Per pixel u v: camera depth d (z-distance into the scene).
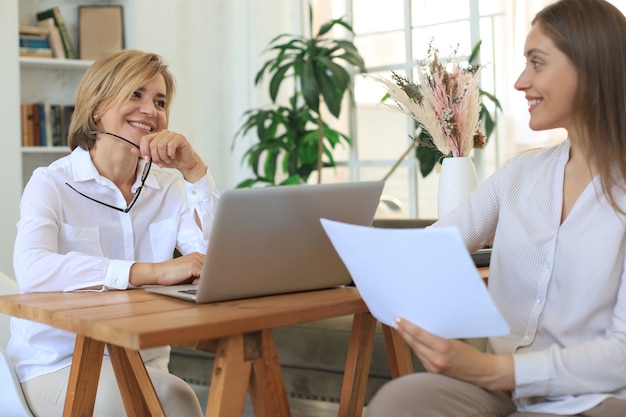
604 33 1.48
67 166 2.11
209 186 2.11
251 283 1.60
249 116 5.48
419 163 4.42
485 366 1.37
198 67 5.41
